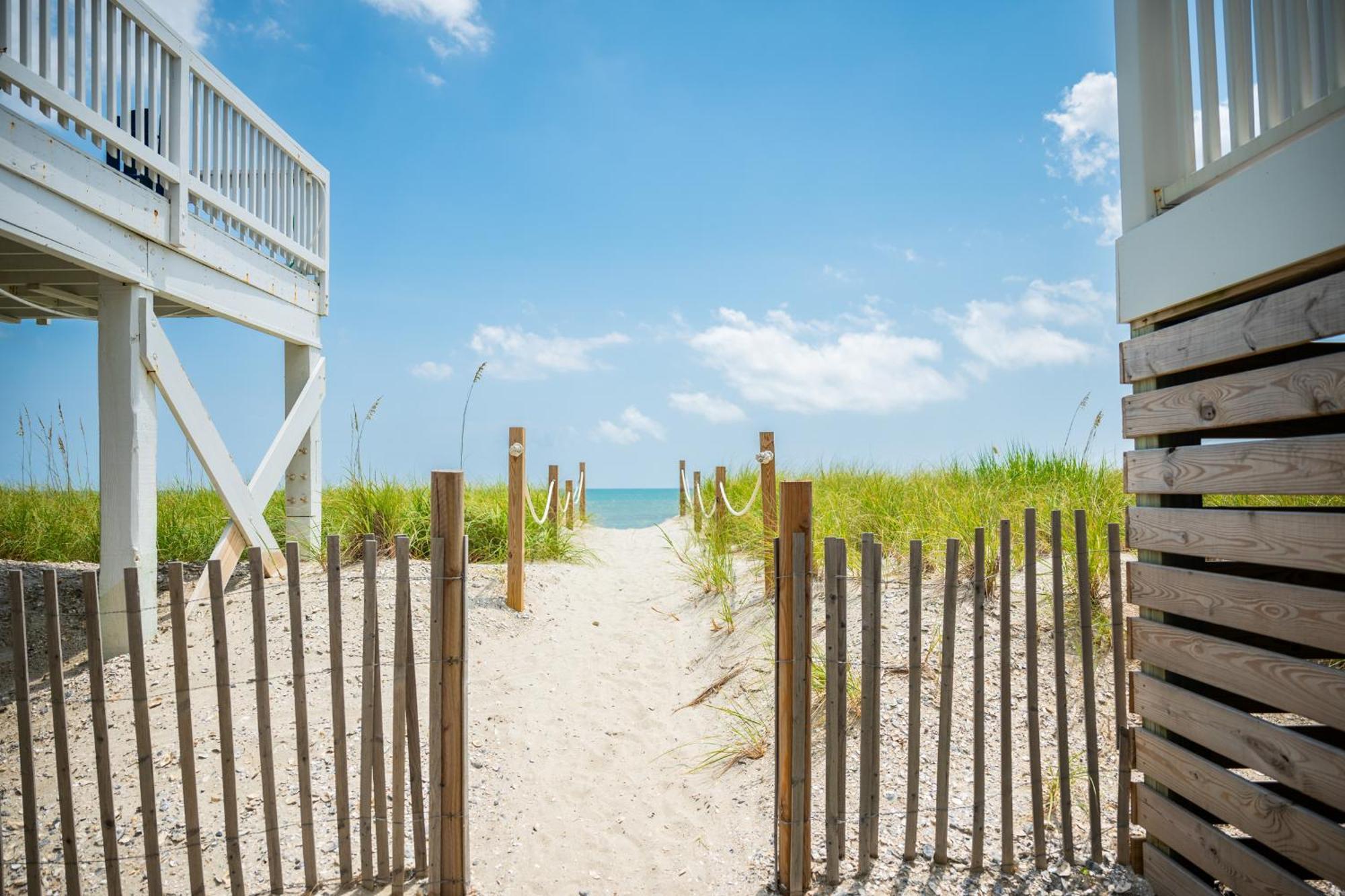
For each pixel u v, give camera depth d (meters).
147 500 5.54
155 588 5.56
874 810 3.07
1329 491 2.15
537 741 4.57
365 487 7.44
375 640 2.98
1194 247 2.68
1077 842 3.22
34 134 4.55
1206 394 2.64
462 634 2.95
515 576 6.67
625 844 3.57
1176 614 2.86
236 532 6.59
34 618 6.07
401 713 2.96
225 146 6.59
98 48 5.04
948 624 3.07
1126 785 3.08
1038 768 3.05
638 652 6.18
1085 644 3.14
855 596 5.66
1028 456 7.84
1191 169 2.93
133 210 5.39
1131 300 3.06
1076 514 3.13
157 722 4.37
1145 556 3.05
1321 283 2.16
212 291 6.41
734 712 4.55
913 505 6.99
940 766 3.08
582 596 7.61
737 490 10.31
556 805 3.90
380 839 3.01
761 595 6.54
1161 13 3.04
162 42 5.65
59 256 4.92
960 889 2.94
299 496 7.93
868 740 3.06
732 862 3.32
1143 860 3.05
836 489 8.35
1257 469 2.42
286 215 7.63
